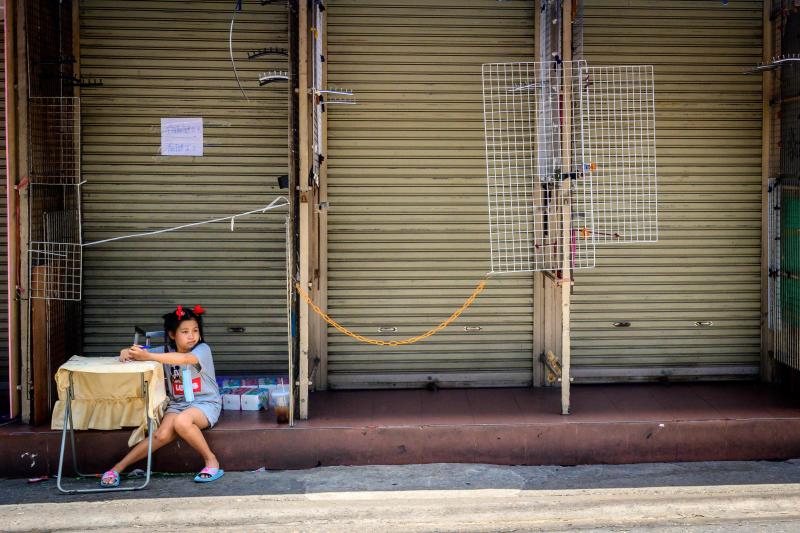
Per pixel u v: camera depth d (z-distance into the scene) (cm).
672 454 610
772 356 705
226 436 596
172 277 689
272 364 699
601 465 606
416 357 702
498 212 693
